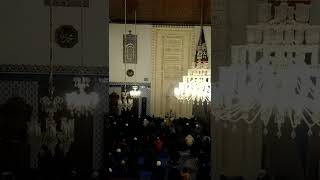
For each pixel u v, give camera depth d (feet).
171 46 25.64
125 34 25.68
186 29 25.45
